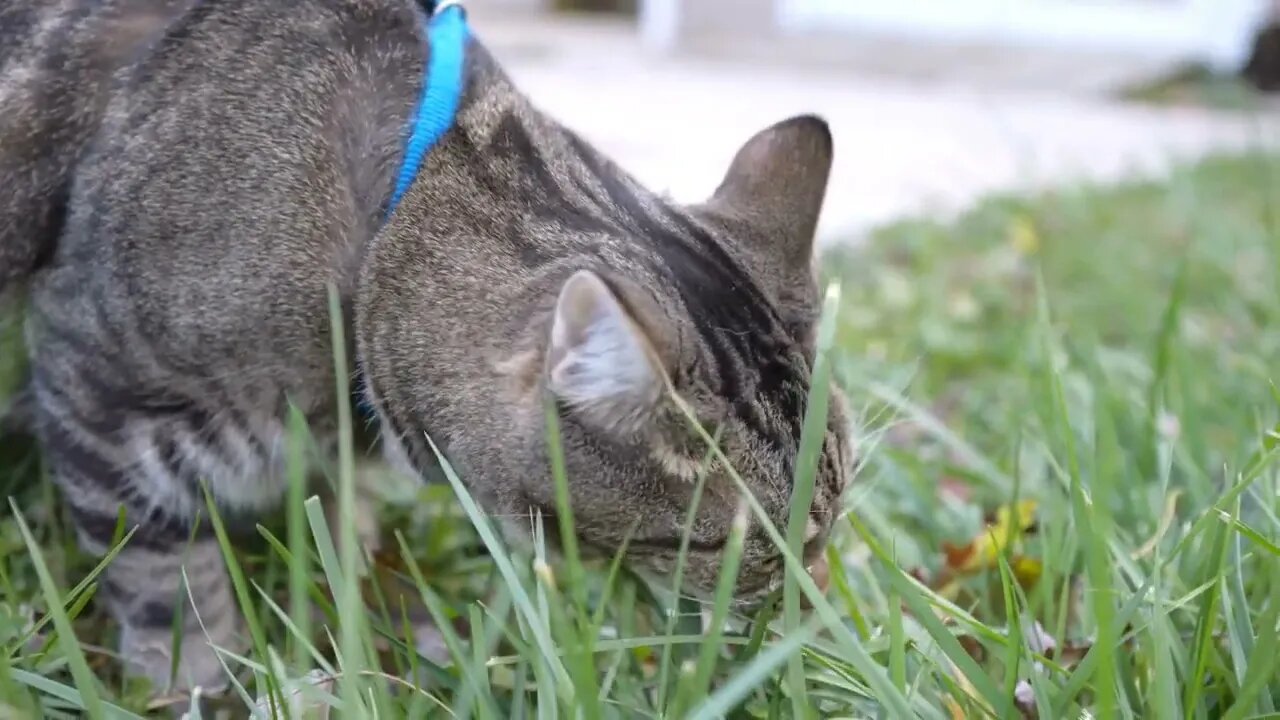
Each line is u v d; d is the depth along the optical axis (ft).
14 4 2.16
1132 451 2.48
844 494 2.06
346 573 1.74
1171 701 1.78
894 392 2.54
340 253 2.03
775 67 9.20
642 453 1.87
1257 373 2.73
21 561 2.18
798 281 2.10
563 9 12.50
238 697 2.02
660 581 1.98
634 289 1.82
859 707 1.89
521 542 1.98
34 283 2.12
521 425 1.91
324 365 2.04
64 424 2.08
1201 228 4.26
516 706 1.86
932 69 9.30
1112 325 3.36
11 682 1.81
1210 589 1.91
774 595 1.98
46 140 2.10
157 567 2.12
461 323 1.98
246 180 2.02
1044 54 9.27
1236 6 8.98
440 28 2.14
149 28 2.12
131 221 2.02
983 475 2.45
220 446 2.07
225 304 2.00
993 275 3.88
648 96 7.17
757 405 1.93
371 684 1.85
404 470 2.10
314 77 2.07
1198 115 8.13
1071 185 5.05
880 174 5.52
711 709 1.69
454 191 2.04
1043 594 2.06
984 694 1.82
